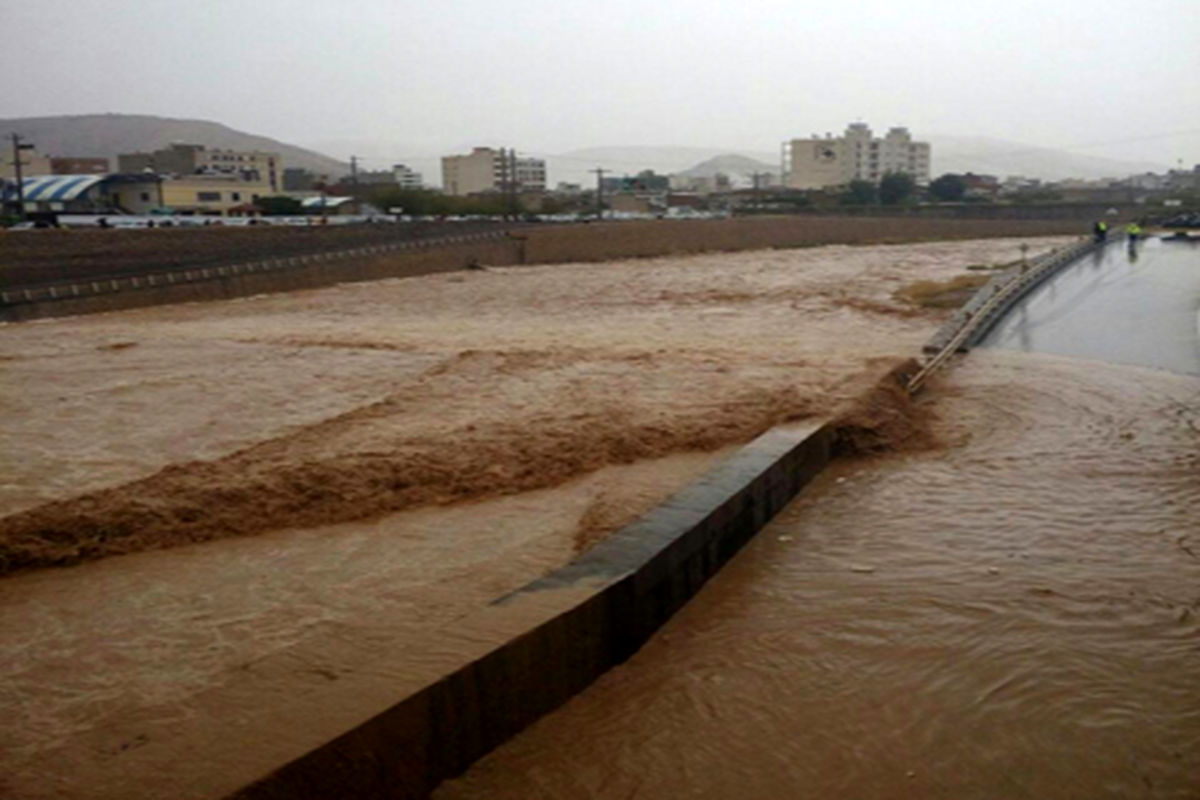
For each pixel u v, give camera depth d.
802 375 24.20
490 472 16.22
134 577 12.36
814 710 9.08
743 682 9.62
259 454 17.25
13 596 11.82
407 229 65.94
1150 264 41.53
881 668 9.80
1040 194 134.88
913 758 8.28
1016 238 92.38
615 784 8.00
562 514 14.45
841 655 10.10
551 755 8.39
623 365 26.56
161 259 51.38
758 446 15.59
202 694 9.23
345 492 15.16
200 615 11.19
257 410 21.84
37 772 7.76
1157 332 29.25
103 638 10.62
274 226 57.97
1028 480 16.39
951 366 26.48
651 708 9.18
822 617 11.02
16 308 39.72
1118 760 8.14
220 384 24.86
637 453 17.52
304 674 9.60
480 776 8.04
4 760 8.04
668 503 12.58
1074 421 20.47
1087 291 36.31
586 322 40.12
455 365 26.84
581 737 8.68
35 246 45.41
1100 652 10.00
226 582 12.16
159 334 34.94
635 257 77.25
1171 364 25.81
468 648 8.37
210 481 15.33
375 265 59.41
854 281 54.38
